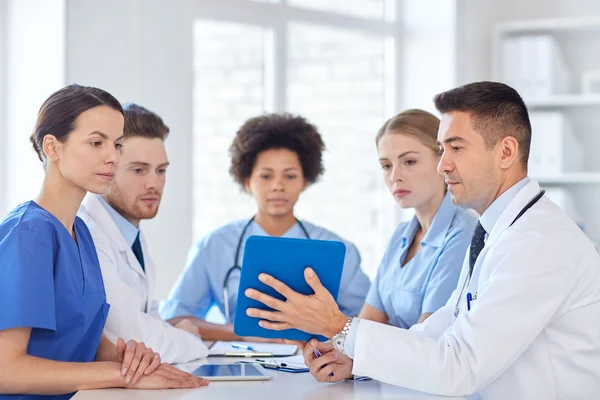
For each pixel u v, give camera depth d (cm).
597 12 422
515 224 157
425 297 205
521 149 163
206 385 162
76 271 162
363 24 405
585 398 154
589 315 154
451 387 148
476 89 163
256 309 160
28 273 148
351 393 155
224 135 375
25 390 150
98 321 171
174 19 308
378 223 414
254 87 382
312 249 155
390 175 218
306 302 156
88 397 148
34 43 283
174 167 312
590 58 418
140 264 216
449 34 394
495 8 431
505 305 148
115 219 212
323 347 169
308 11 391
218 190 375
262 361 192
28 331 149
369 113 411
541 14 433
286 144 253
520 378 155
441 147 169
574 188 412
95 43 285
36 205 160
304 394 154
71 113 158
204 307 258
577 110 413
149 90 302
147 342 192
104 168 160
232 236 257
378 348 151
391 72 410
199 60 367
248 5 374
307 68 395
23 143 288
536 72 394
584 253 154
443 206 212
